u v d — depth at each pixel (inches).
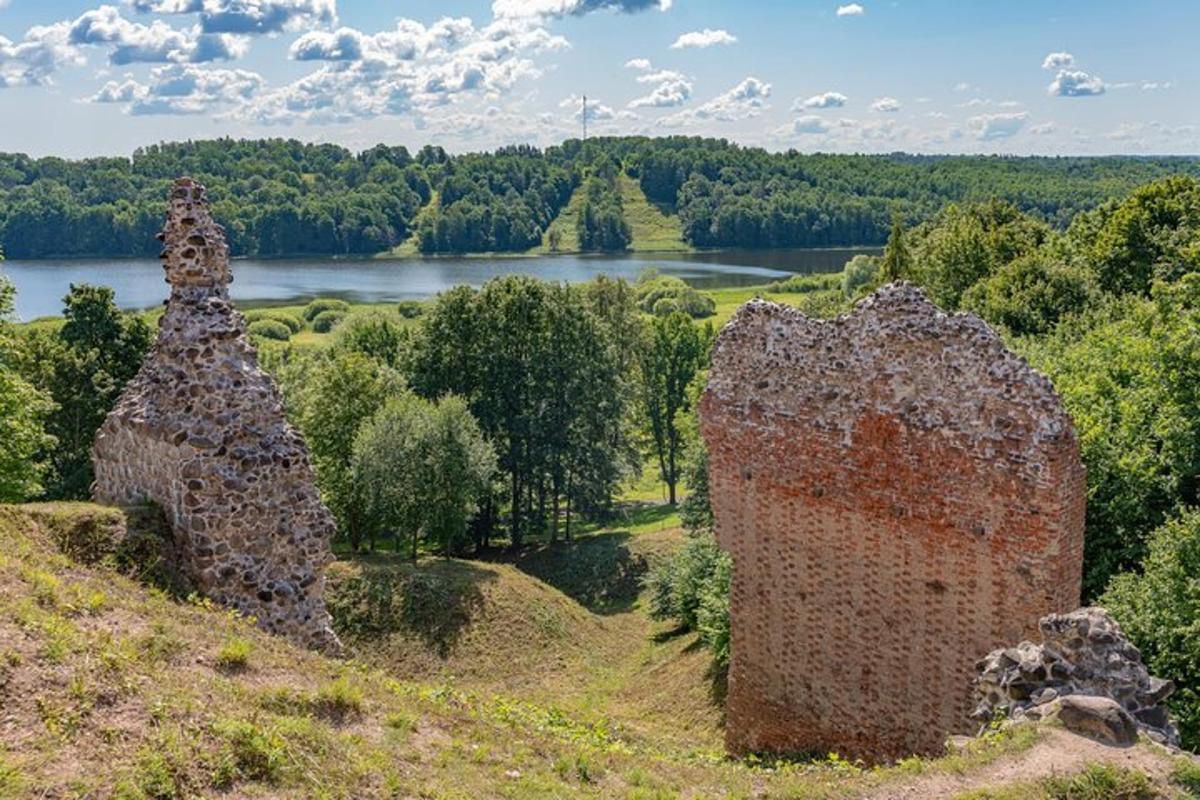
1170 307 974.4
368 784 341.7
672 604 1344.7
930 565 578.6
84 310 1579.7
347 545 1877.5
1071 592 549.6
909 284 593.3
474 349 1975.9
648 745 594.9
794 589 655.1
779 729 670.5
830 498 627.5
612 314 2524.6
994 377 545.6
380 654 1288.1
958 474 560.7
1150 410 798.5
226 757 319.0
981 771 395.5
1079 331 1302.9
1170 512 711.1
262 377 588.1
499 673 1269.7
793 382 646.5
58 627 359.6
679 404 2486.5
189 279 582.9
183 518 543.2
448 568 1493.6
